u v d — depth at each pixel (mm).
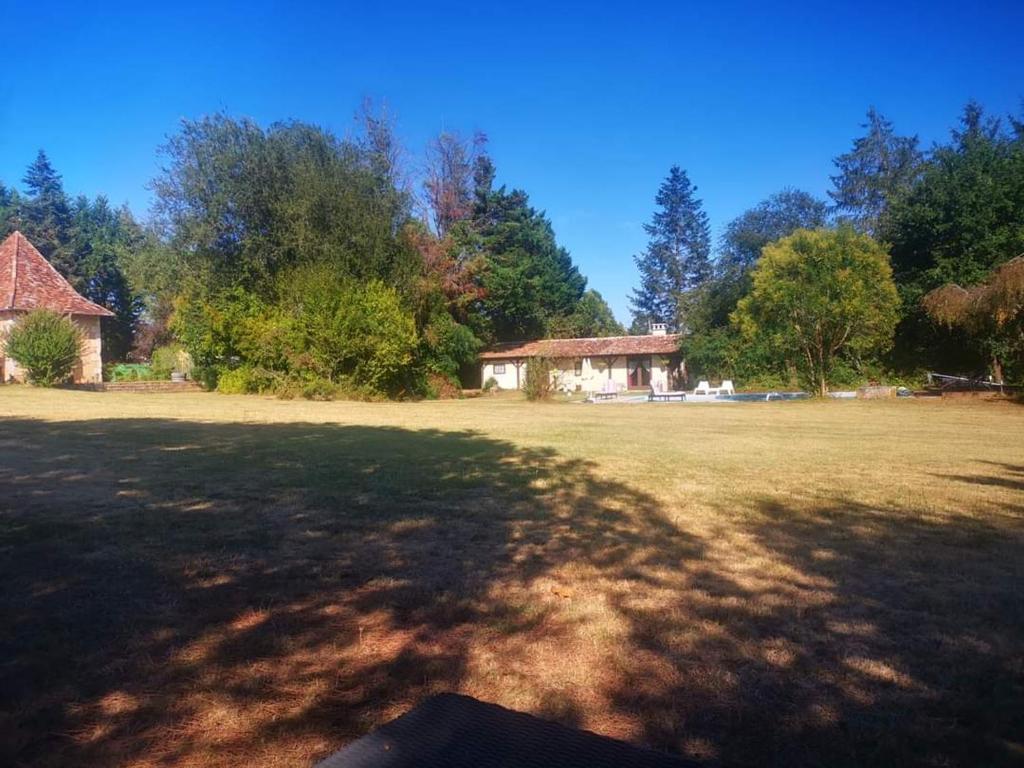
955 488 8312
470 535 6102
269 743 2906
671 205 70688
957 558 5488
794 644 3904
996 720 3137
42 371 27203
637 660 3695
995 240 30391
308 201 28938
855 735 3014
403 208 32688
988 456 11102
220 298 28891
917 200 33344
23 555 5363
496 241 51375
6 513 6672
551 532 6219
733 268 43344
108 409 18422
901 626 4160
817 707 3240
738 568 5227
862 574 5098
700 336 39719
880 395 26984
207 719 3090
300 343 26734
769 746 2928
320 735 2971
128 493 7633
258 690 3350
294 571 5086
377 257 30391
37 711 3131
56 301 32594
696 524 6543
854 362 33281
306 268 28250
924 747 2930
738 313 32250
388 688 3377
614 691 3367
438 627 4105
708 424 16906
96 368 34000
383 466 9633
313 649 3797
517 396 37875
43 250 54625
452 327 35344
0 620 4129
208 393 28922
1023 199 30719
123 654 3711
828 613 4352
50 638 3885
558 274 59188
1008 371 26953
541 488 8180
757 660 3707
